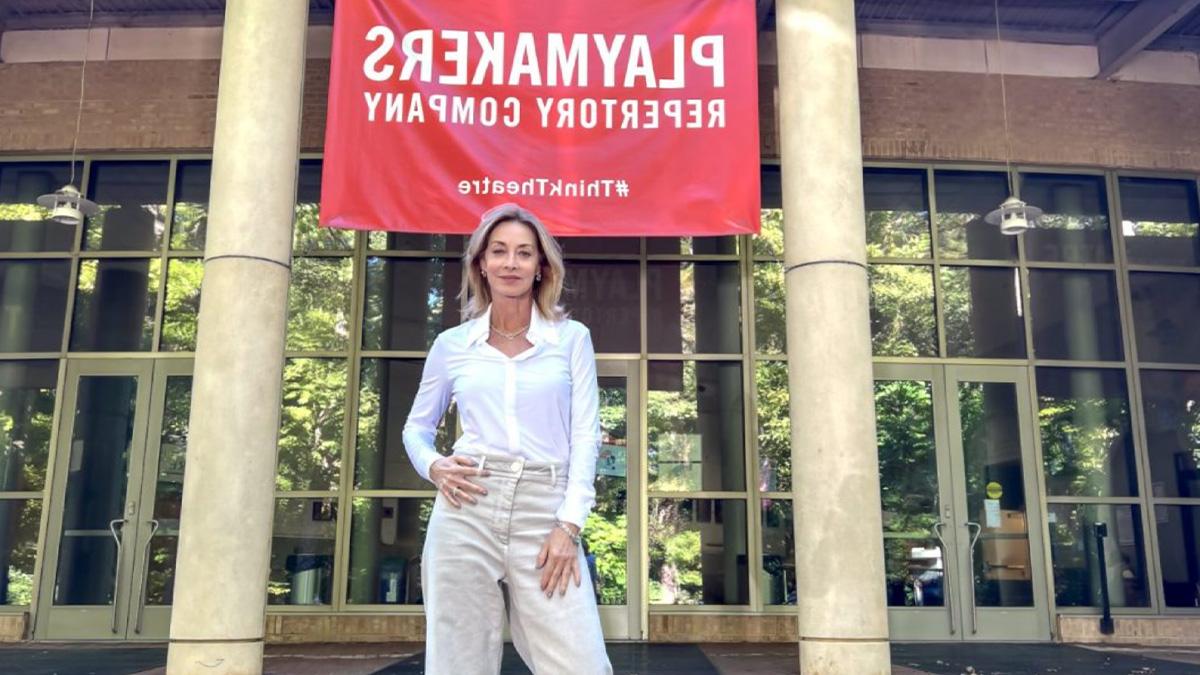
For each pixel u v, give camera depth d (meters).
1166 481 10.37
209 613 6.41
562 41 7.61
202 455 6.63
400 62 7.51
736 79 7.57
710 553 9.74
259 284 6.88
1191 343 10.72
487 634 2.24
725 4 7.65
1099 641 9.71
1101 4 10.48
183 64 10.76
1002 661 7.94
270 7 7.22
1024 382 10.40
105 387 10.17
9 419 10.13
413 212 7.35
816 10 7.32
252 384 6.76
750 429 9.94
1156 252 10.90
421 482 9.85
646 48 7.59
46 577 9.73
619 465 9.88
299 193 10.46
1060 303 10.66
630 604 9.58
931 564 9.94
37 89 10.72
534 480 2.24
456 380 2.36
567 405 2.34
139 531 9.82
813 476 6.76
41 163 10.74
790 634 9.52
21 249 10.52
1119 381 10.53
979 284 10.64
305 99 10.59
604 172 7.45
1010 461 10.21
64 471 9.96
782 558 9.74
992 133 10.80
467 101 7.50
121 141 10.58
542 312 2.39
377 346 10.15
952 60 10.96
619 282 10.27
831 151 7.14
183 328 10.31
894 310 10.52
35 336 10.32
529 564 2.21
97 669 7.32
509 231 2.35
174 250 10.46
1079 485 10.27
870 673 6.44
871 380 6.95
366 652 8.52
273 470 6.85
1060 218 10.89
